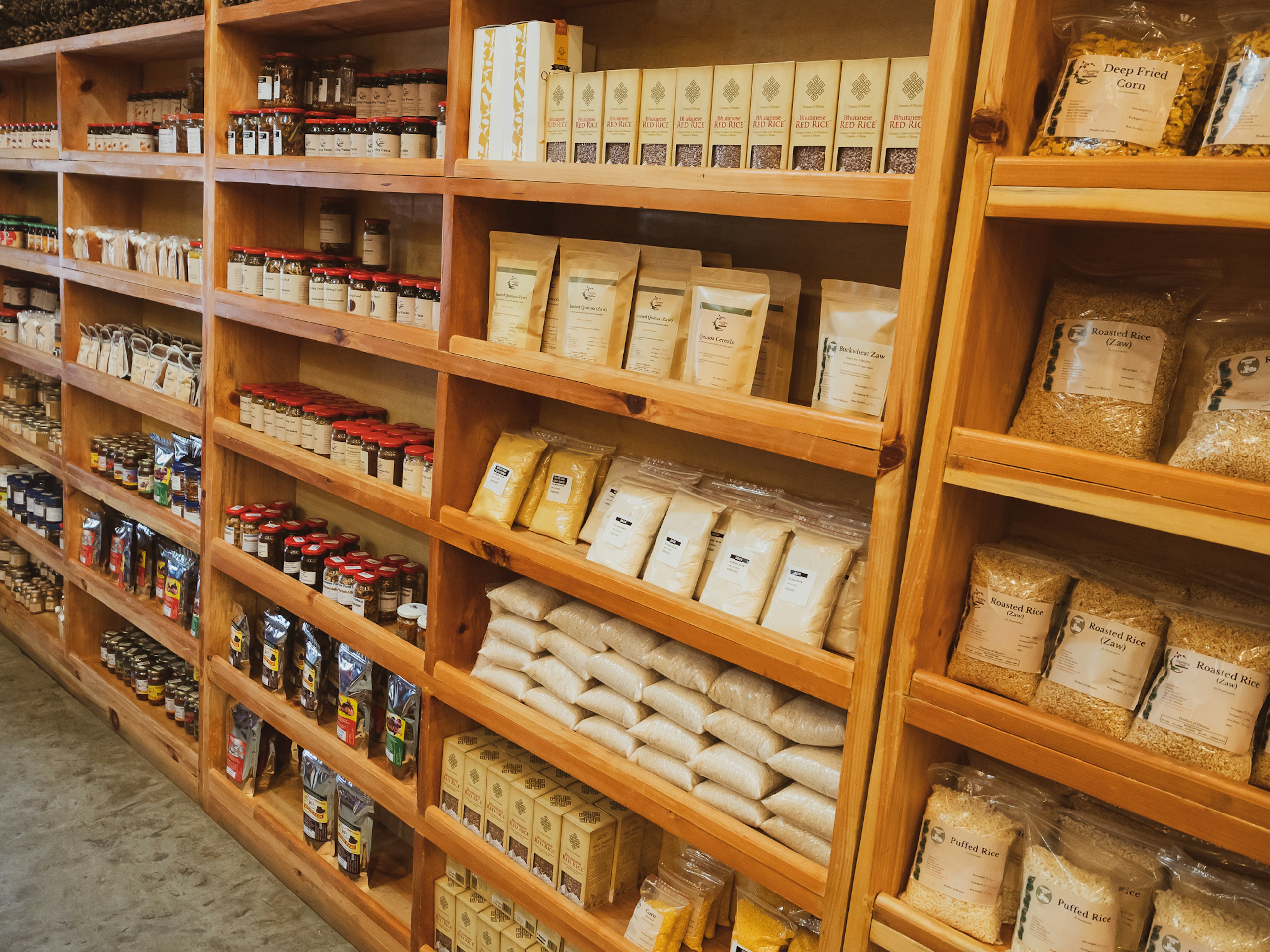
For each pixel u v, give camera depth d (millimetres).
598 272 1803
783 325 1674
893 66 1380
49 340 3842
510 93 1853
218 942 2500
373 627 2352
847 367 1484
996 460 1232
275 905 2668
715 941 1872
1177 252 1354
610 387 1688
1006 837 1360
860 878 1427
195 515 3084
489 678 2078
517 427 2221
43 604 4234
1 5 3838
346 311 2387
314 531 2799
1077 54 1229
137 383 3281
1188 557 1386
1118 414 1283
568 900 1938
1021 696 1329
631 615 1719
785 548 1667
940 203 1267
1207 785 1097
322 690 2666
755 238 1844
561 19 2080
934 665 1388
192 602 3178
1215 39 1200
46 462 3842
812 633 1530
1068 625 1308
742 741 1666
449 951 2266
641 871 2041
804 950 1677
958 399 1275
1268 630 1169
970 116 1273
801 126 1477
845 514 1660
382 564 2520
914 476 1349
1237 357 1202
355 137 2273
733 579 1646
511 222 2084
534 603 2023
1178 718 1184
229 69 2682
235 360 2857
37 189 4418
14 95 4359
